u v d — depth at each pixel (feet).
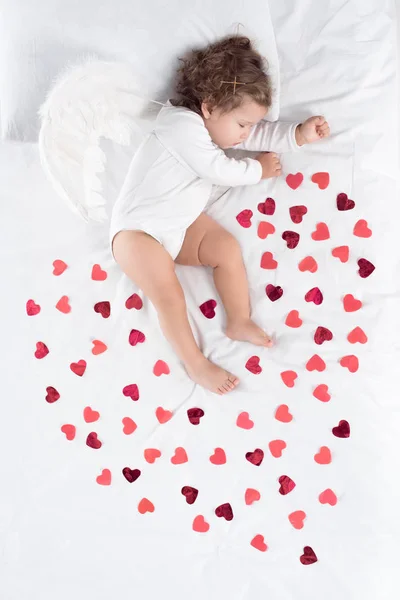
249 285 5.33
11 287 5.54
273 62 5.25
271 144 5.41
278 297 5.25
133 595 4.84
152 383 5.24
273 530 4.85
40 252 5.60
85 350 5.36
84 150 5.55
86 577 4.92
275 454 4.98
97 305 5.41
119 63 5.33
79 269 5.54
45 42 5.40
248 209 5.41
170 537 4.93
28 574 4.97
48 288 5.52
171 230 5.15
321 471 4.89
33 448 5.21
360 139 5.34
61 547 4.99
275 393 5.09
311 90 5.43
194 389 5.20
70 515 5.05
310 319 5.19
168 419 5.16
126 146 5.59
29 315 5.47
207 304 5.33
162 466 5.07
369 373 5.01
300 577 4.74
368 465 4.84
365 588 4.65
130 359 5.31
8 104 5.64
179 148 5.11
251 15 5.14
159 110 5.45
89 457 5.15
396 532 4.73
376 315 5.11
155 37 5.24
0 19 5.55
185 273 5.45
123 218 5.11
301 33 5.47
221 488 4.98
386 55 5.44
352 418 4.93
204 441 5.08
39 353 5.38
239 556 4.83
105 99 5.45
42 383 5.33
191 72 5.13
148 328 5.34
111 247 5.25
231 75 4.92
